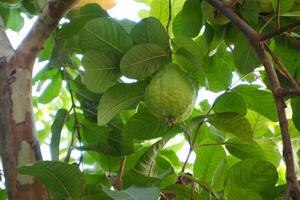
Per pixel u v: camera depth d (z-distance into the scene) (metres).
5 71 1.11
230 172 1.05
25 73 1.12
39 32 1.14
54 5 1.13
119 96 1.11
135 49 1.05
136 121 1.18
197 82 1.11
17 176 1.04
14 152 1.05
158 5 1.27
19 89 1.10
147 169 1.15
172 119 1.05
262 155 1.22
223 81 1.24
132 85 1.10
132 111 1.34
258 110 1.20
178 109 1.05
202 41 1.22
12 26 1.49
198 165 1.26
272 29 1.14
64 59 1.30
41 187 1.03
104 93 1.11
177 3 1.27
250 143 1.17
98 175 1.26
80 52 1.20
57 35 1.19
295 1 1.10
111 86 1.11
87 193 1.04
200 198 1.04
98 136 1.26
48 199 1.03
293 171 0.83
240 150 1.22
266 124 1.27
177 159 1.39
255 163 1.04
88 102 1.28
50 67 1.36
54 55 1.30
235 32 1.18
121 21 1.20
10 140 1.06
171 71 1.06
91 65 1.08
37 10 1.34
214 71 1.24
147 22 1.07
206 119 1.16
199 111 1.35
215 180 1.15
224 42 1.28
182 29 1.21
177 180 1.10
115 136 1.24
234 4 1.06
